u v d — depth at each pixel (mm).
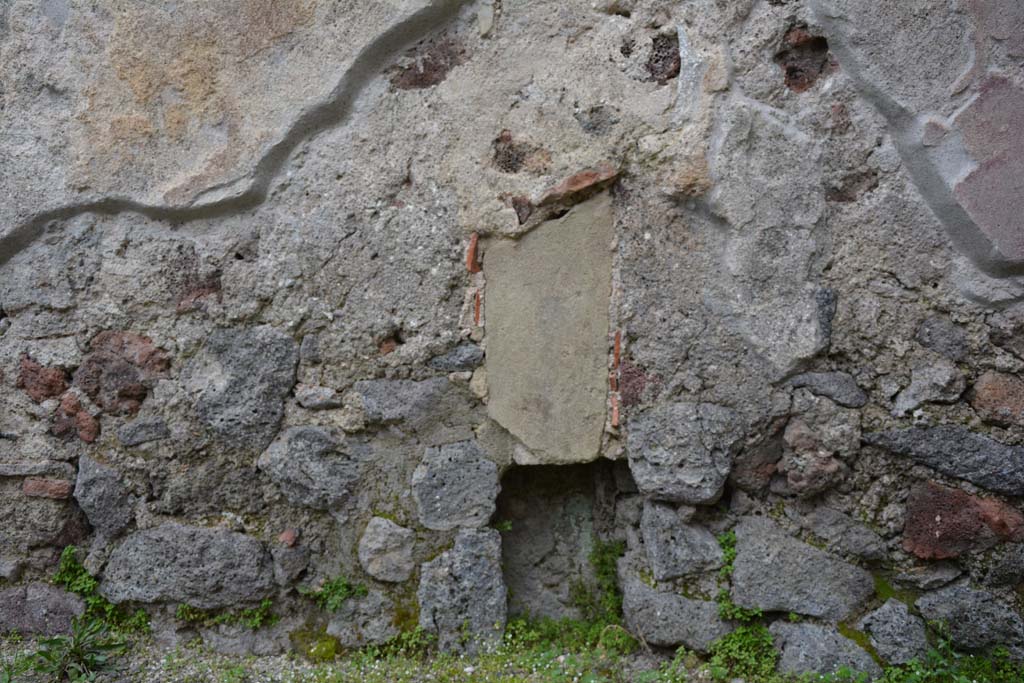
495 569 2533
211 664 2469
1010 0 2199
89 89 2590
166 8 2543
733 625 2391
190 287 2598
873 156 2299
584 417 2479
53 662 2369
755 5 2322
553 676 2342
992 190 2229
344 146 2539
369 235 2533
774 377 2346
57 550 2680
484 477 2539
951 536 2295
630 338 2438
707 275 2369
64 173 2617
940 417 2295
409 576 2543
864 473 2348
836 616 2346
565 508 2686
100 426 2646
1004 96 2215
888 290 2305
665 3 2363
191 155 2566
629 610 2494
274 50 2523
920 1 2242
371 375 2555
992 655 2271
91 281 2635
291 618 2598
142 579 2598
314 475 2568
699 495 2391
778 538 2391
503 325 2510
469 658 2477
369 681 2355
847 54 2289
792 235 2324
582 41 2424
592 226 2443
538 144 2445
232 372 2580
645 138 2375
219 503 2615
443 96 2502
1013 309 2262
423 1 2449
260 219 2580
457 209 2498
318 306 2557
